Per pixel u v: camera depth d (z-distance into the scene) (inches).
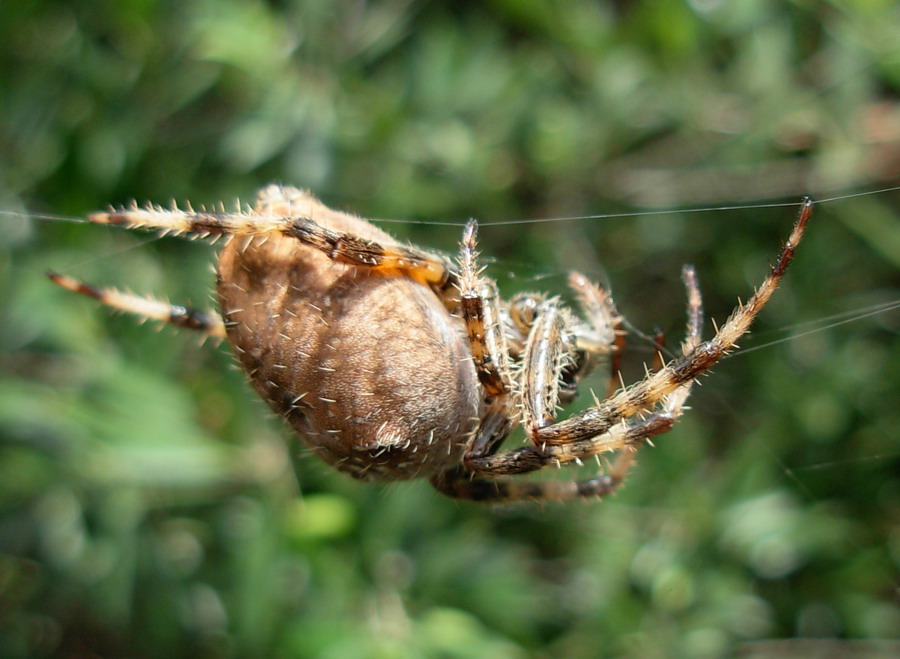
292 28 5.7
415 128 5.8
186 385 5.7
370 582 5.5
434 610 5.4
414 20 6.3
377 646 5.3
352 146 5.7
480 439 4.7
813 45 6.0
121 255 5.6
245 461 5.5
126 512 5.5
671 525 5.6
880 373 5.8
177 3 5.7
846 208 5.7
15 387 5.5
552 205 6.2
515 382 4.6
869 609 5.7
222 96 6.0
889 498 5.8
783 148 6.0
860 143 5.7
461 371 4.6
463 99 5.9
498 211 6.1
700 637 5.5
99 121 5.7
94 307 5.6
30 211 5.6
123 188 5.7
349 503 5.5
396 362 4.6
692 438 5.7
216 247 5.7
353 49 5.8
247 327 4.6
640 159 6.4
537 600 5.6
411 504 5.5
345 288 4.6
